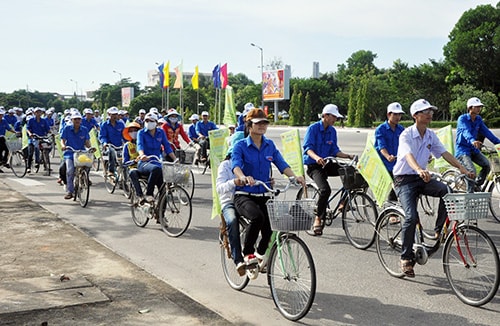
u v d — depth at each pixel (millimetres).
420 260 5730
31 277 5980
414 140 5977
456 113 56375
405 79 66750
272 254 5219
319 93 84250
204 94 97188
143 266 6750
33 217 9414
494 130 44438
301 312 4871
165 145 9109
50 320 4707
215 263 6883
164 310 4988
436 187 5789
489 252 5094
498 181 9352
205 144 16469
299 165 8617
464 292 5355
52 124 22469
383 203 6551
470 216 5016
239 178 5133
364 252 7297
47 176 15914
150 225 9203
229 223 5344
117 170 12477
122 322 4691
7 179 15203
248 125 5387
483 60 57531
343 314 5082
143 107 92250
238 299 5547
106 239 8195
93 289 5539
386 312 5121
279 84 68312
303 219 4621
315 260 6918
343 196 7781
